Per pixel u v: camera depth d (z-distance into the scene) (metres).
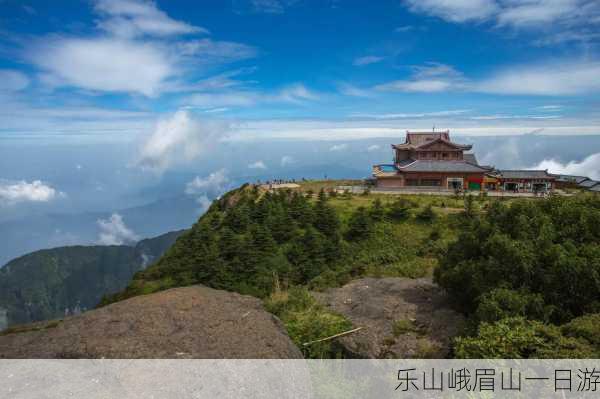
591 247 11.18
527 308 10.50
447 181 53.03
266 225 32.97
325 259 28.39
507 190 54.09
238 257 27.69
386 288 17.77
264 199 40.31
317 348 11.55
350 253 29.69
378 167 61.50
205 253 29.84
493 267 12.09
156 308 11.21
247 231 32.75
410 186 53.62
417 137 63.44
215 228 37.44
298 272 26.30
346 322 13.32
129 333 9.75
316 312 14.13
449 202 41.75
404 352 11.49
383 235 32.59
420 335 12.45
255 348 9.59
